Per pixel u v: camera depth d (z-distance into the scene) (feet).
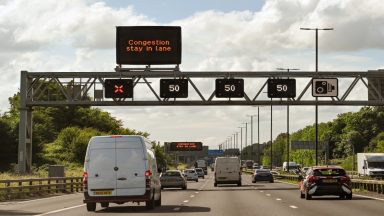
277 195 137.08
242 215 77.61
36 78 191.21
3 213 85.40
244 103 191.31
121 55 187.01
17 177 171.73
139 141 87.20
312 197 124.06
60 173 189.37
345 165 558.56
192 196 136.56
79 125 517.55
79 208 96.48
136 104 188.96
